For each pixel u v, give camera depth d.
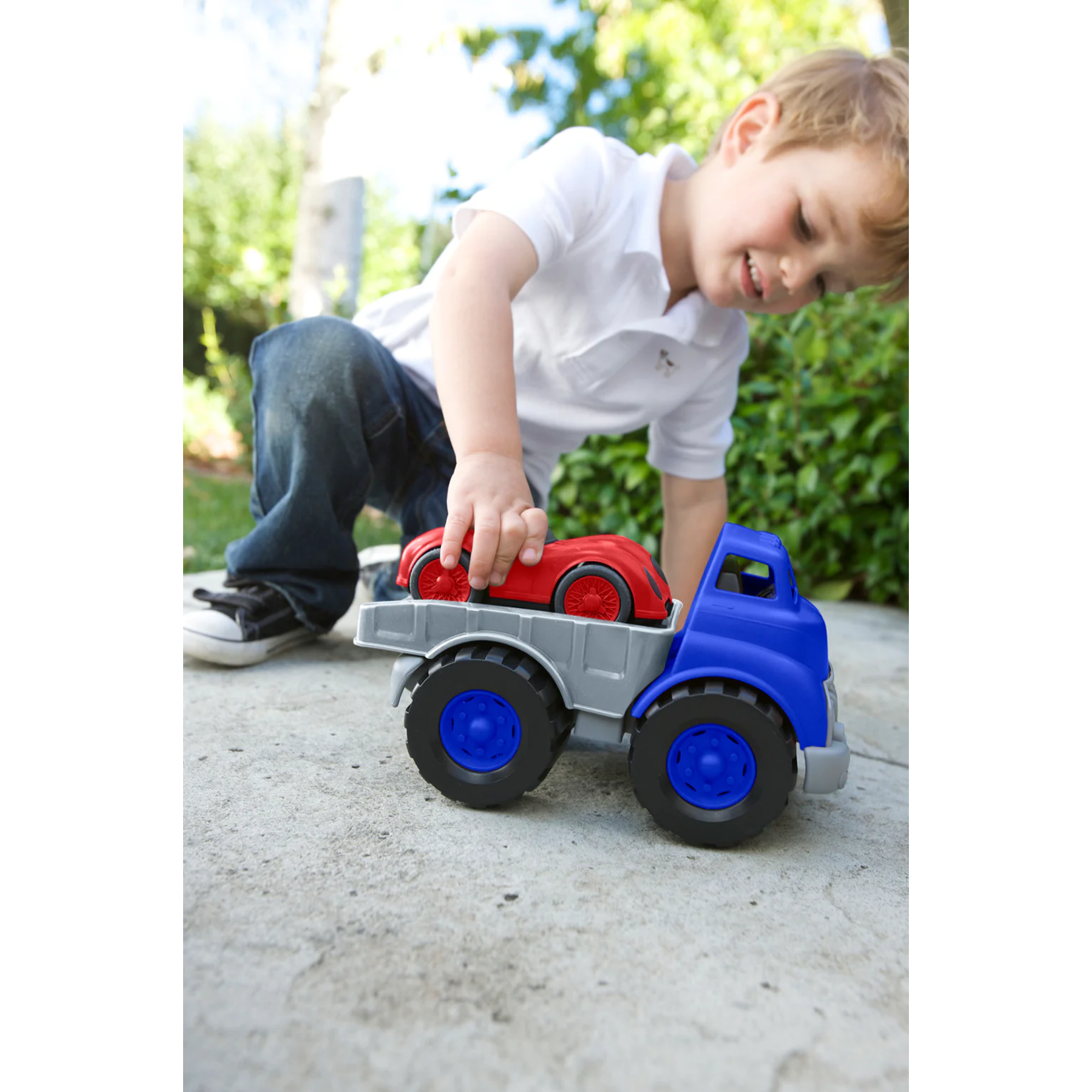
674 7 6.62
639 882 0.96
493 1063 0.65
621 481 3.32
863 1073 0.67
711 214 1.64
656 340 1.78
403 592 2.21
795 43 6.64
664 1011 0.73
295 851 0.96
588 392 1.83
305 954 0.77
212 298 6.62
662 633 1.09
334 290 4.68
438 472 1.90
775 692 1.04
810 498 3.04
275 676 1.72
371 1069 0.64
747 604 1.07
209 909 0.83
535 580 1.13
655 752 1.05
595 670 1.09
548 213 1.50
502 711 1.09
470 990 0.74
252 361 1.85
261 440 1.82
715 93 6.54
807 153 1.54
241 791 1.12
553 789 1.21
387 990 0.73
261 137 7.23
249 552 1.81
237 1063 0.63
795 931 0.87
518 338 1.79
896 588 2.98
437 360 1.32
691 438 2.06
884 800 1.30
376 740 1.36
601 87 6.98
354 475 1.79
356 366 1.73
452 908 0.87
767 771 1.03
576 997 0.74
